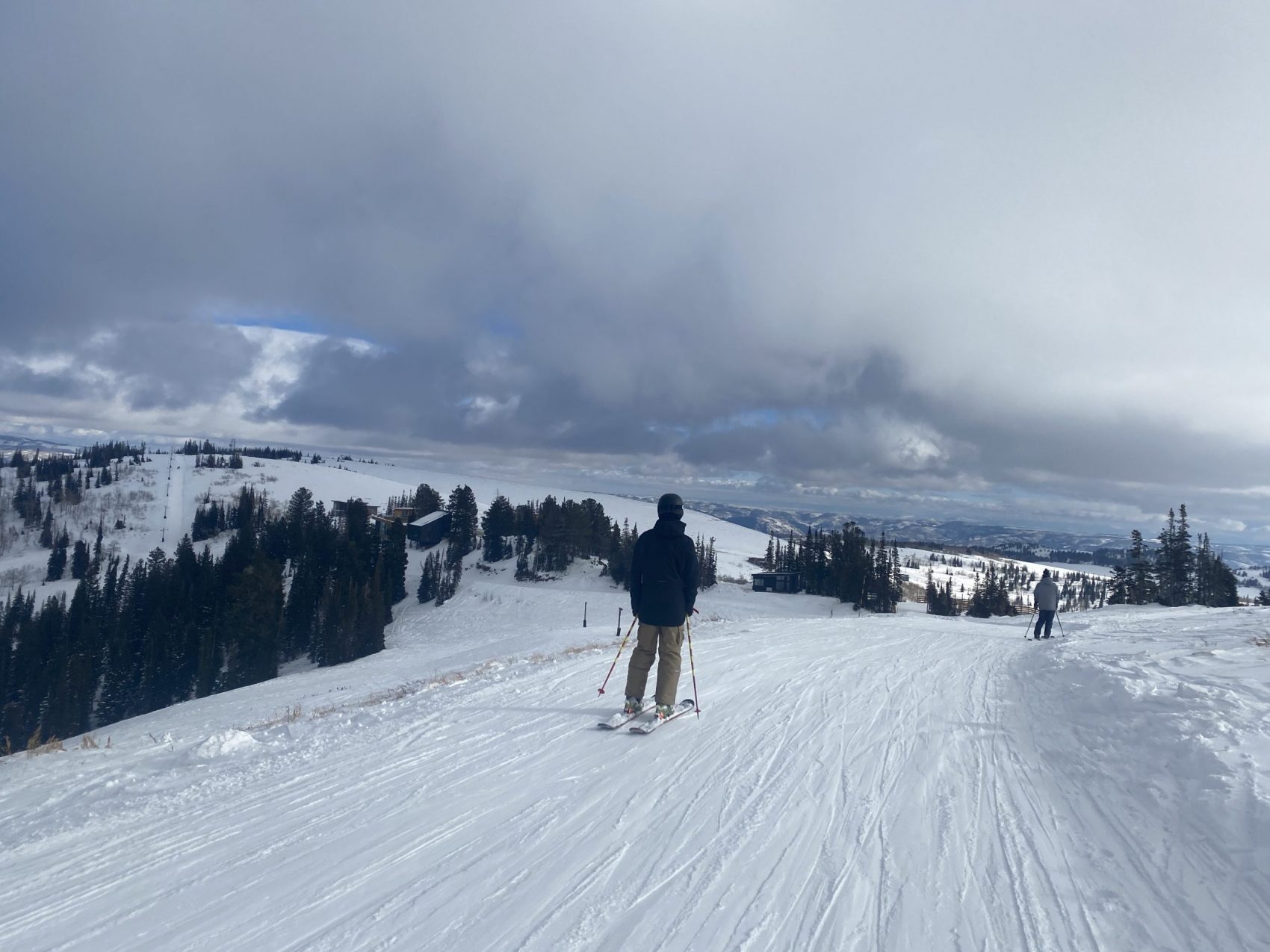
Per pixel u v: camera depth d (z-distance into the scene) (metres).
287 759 6.23
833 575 79.31
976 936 3.36
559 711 7.66
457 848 4.32
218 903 3.71
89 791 5.89
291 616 68.00
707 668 10.45
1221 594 60.56
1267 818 4.05
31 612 91.75
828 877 3.95
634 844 4.36
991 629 21.94
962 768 5.90
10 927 3.51
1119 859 4.15
